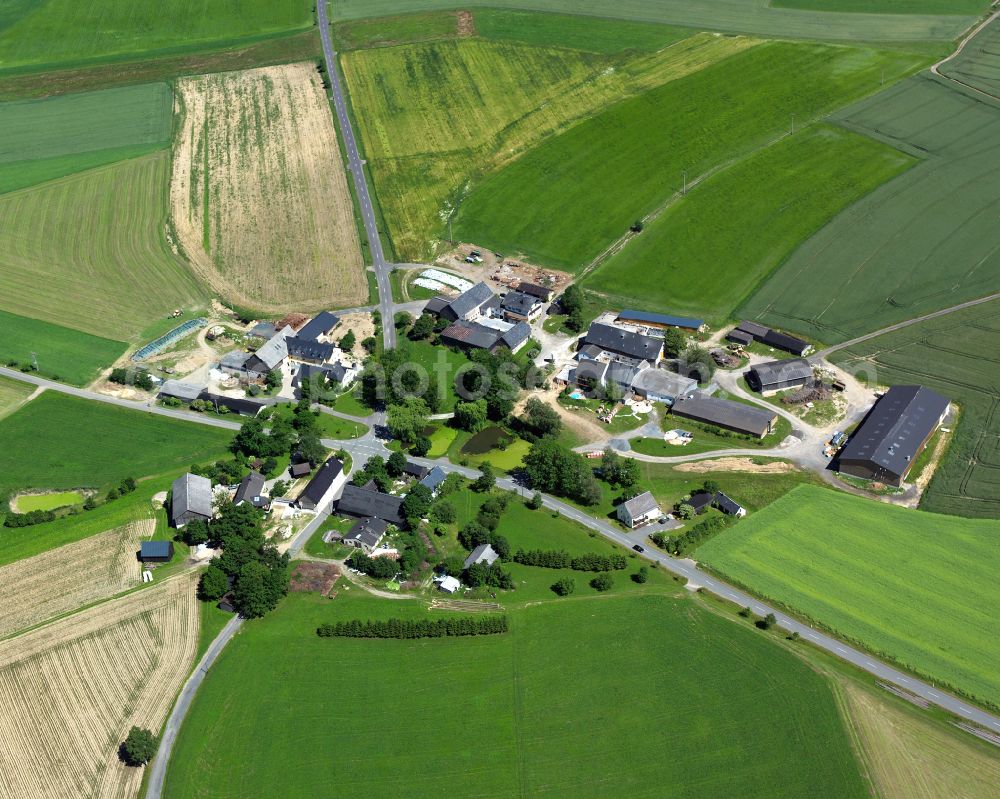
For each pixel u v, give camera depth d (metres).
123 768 125.81
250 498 169.75
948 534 157.12
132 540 163.75
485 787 122.00
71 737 130.38
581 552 158.12
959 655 136.00
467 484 174.50
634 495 169.75
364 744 127.88
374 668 138.62
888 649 137.38
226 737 129.25
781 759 123.25
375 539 159.50
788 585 149.12
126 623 147.62
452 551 159.25
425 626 142.62
